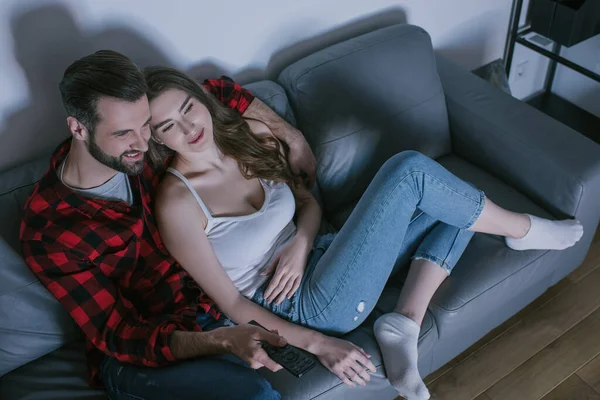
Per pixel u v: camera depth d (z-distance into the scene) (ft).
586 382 5.85
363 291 4.84
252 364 4.20
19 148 5.31
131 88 3.90
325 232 5.97
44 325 4.90
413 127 6.18
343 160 5.90
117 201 4.54
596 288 6.69
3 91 4.96
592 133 8.52
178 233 4.66
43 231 4.30
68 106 3.91
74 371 4.99
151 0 5.26
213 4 5.61
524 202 5.99
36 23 4.82
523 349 6.18
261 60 6.33
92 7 5.02
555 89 9.24
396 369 4.70
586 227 6.01
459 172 6.43
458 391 5.89
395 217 4.80
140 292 4.93
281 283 4.97
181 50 5.70
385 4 6.89
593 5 7.39
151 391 4.26
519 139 5.98
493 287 5.33
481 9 7.82
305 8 6.27
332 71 5.87
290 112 5.92
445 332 5.24
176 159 4.94
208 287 4.74
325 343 4.69
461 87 6.68
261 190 5.23
